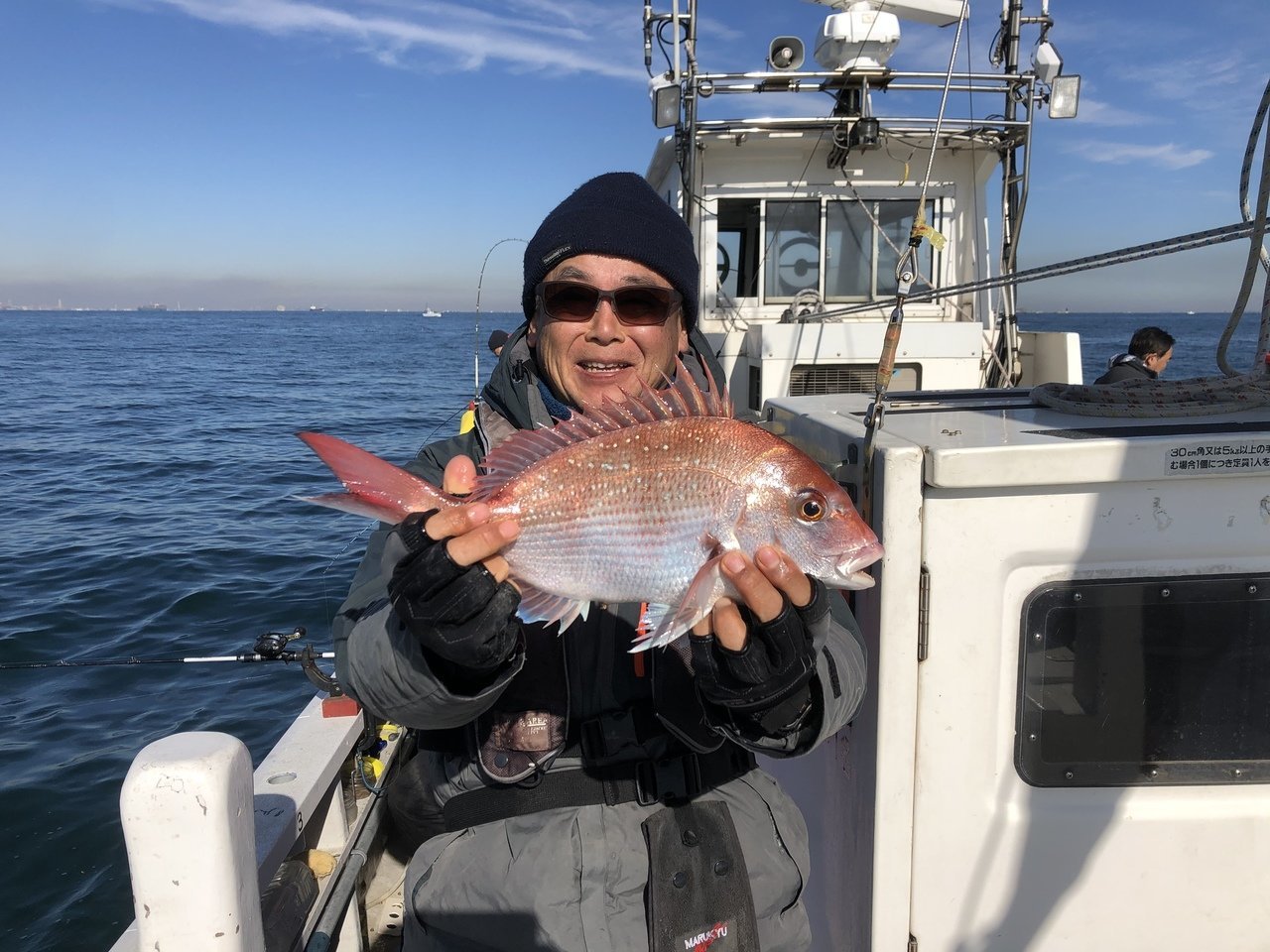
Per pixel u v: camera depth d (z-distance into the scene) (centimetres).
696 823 164
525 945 159
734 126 598
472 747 170
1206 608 169
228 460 1584
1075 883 176
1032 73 597
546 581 170
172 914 161
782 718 150
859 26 578
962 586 168
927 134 618
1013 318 656
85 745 582
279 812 255
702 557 168
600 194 198
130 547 1010
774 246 672
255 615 814
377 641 154
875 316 666
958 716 172
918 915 178
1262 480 164
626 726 168
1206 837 175
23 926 423
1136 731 173
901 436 178
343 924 268
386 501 162
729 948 157
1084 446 160
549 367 202
